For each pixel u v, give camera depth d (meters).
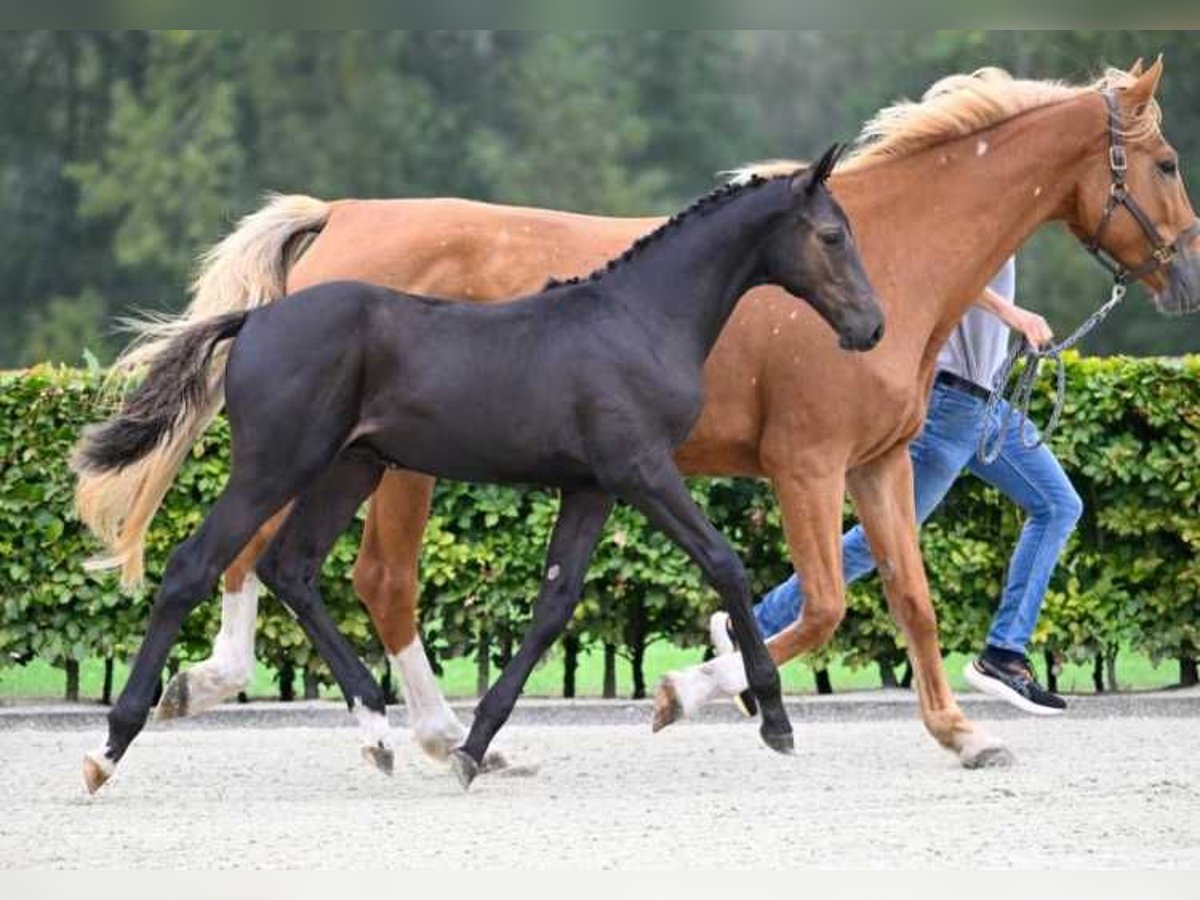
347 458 11.41
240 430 10.78
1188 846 9.66
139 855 9.44
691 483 14.99
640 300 11.14
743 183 11.23
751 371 11.95
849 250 11.15
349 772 12.32
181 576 10.79
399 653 12.37
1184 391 15.15
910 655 12.44
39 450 14.74
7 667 15.21
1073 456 15.10
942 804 10.87
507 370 10.90
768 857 9.37
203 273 12.47
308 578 11.61
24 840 9.84
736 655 11.91
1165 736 13.62
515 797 11.24
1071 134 12.36
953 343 13.17
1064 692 16.16
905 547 12.28
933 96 12.51
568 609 11.31
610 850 9.55
